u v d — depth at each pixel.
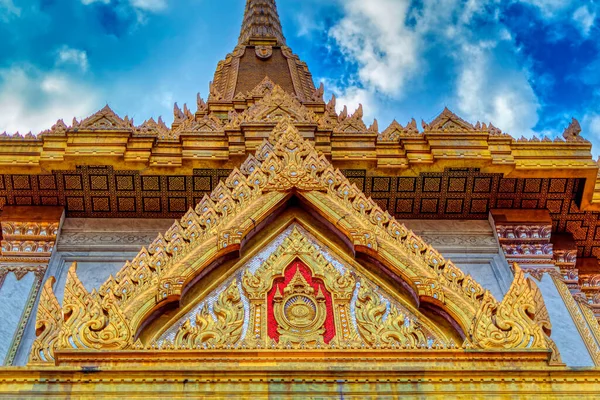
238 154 12.19
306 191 9.88
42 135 12.16
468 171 12.53
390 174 12.52
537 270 12.25
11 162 11.96
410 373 7.26
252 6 24.84
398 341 8.24
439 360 7.55
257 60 22.00
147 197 12.62
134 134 12.27
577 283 12.70
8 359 10.14
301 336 8.32
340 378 7.20
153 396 6.98
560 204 13.02
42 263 11.78
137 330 7.98
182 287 8.51
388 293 8.91
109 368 7.16
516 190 12.81
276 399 7.02
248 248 9.41
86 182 12.38
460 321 8.25
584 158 12.54
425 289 8.58
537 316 8.52
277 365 7.38
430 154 12.45
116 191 12.52
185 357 7.39
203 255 8.91
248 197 9.74
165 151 12.29
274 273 9.11
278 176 10.03
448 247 12.58
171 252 8.88
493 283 12.06
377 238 9.26
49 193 12.48
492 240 12.80
